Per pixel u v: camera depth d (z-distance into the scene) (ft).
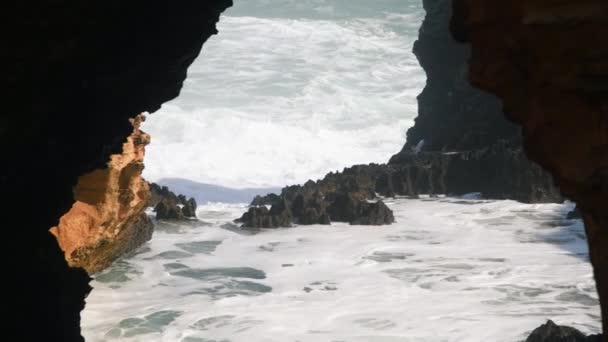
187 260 120.16
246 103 243.81
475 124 188.03
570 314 93.20
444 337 86.58
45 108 54.54
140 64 62.69
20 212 59.00
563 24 32.40
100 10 53.06
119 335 89.97
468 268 113.80
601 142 33.37
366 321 92.12
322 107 244.22
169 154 204.03
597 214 36.14
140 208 114.11
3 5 47.57
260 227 142.10
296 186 165.68
